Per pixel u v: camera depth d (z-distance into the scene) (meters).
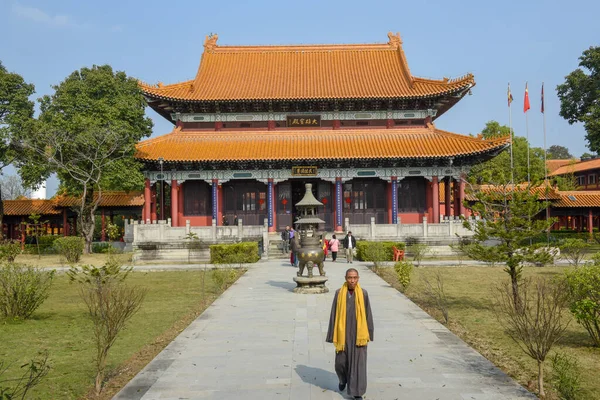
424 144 59.78
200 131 62.59
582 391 13.20
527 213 24.41
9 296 23.20
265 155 58.00
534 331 13.69
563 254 46.91
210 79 65.19
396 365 14.67
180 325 21.22
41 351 17.81
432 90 60.47
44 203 72.50
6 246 43.56
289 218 63.69
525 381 13.67
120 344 18.58
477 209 25.12
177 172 60.88
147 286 33.31
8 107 54.00
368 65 67.62
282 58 69.00
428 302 25.86
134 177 56.97
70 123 53.44
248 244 46.41
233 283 32.44
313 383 13.30
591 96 65.50
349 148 59.34
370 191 63.75
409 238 51.75
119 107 56.44
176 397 12.34
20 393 13.34
